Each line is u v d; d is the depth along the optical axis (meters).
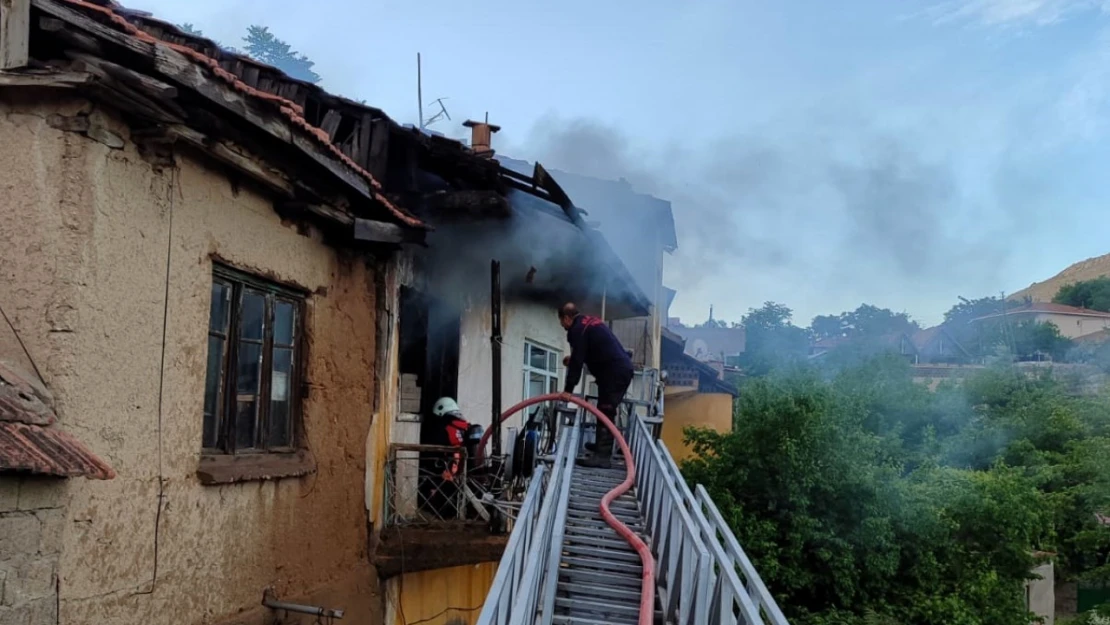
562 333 14.24
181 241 5.04
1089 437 26.75
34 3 4.05
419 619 8.35
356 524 7.39
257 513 5.93
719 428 27.41
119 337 4.50
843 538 14.11
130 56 4.21
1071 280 153.50
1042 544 21.75
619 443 6.85
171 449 4.96
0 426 3.74
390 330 7.99
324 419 6.92
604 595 5.53
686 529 5.04
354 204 6.94
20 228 4.20
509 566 4.04
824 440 14.18
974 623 13.68
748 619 3.76
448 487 8.85
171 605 4.97
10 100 4.26
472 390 10.17
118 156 4.48
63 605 4.11
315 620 6.56
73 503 4.17
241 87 4.82
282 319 6.48
